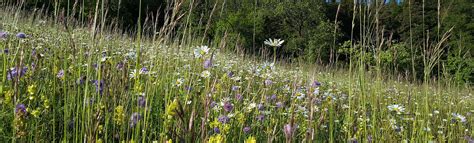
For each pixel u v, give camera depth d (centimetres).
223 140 142
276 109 302
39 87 242
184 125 130
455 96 473
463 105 517
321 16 2867
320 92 403
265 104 284
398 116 336
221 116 203
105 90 185
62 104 243
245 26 2172
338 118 312
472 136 319
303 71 306
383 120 291
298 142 244
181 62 363
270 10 2844
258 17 2466
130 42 667
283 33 2786
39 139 195
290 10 2834
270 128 248
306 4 2867
